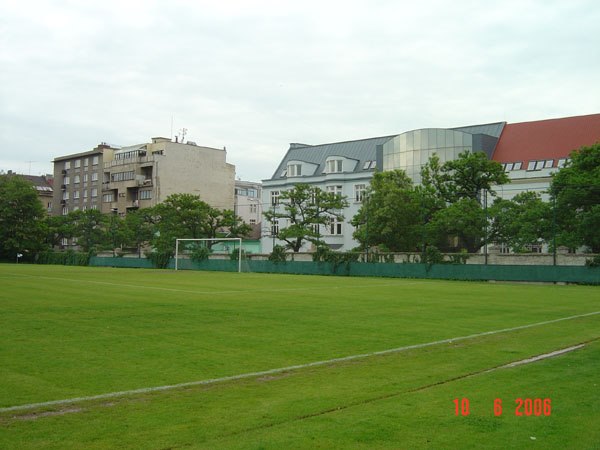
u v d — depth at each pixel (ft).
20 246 258.78
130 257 234.38
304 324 51.44
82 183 328.90
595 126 187.42
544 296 89.30
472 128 211.41
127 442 19.30
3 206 256.93
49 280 120.78
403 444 19.22
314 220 186.80
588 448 19.08
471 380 28.66
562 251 136.15
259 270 191.01
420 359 34.55
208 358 34.81
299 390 26.61
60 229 269.44
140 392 26.21
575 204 132.26
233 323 51.83
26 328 47.57
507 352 37.04
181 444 19.11
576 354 36.35
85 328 47.83
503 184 167.53
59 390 26.63
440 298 83.51
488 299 82.28
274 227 200.23
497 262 144.36
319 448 18.78
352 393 25.99
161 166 281.33
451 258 149.69
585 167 135.64
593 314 61.62
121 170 297.33
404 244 163.22
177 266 213.66
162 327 48.83
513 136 200.34
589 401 24.80
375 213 163.43
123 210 295.07
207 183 295.69
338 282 129.08
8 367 31.89
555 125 195.52
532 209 140.26
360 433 20.26
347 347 38.99
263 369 31.63
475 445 19.21
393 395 25.66
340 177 226.99
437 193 161.99
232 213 221.66
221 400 24.79
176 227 216.74
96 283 111.75
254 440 19.47
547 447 19.12
